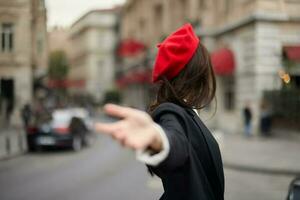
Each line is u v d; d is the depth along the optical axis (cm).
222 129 3344
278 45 2897
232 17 3231
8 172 1563
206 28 3541
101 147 2497
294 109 2636
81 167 1691
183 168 171
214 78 203
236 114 3152
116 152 2223
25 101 2822
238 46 3123
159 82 199
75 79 6212
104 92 6900
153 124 146
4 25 2283
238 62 3131
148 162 147
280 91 2730
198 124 186
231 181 1388
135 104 6262
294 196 655
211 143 187
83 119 2527
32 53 2628
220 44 3419
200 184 175
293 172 1528
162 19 5169
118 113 139
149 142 141
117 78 7094
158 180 1386
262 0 2880
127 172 1562
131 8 6931
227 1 3334
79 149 2297
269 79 2891
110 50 7244
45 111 2484
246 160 1745
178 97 194
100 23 7369
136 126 139
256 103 2880
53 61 3516
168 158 156
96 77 7025
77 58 6369
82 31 6562
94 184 1321
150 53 5481
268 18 2872
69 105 4044
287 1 2900
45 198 1120
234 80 3231
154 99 202
